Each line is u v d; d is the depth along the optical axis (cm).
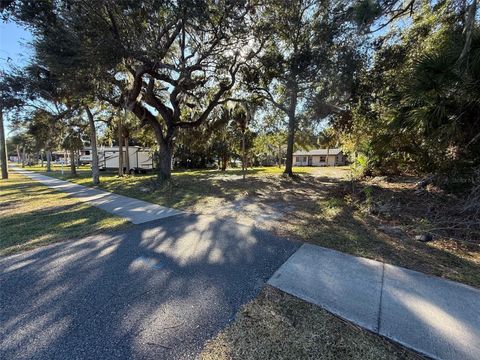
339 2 681
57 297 257
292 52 859
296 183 1173
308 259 340
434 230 420
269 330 209
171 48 898
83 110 1311
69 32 637
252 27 750
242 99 1164
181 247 392
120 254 366
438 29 622
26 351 188
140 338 200
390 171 1005
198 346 192
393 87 658
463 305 236
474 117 452
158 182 1076
